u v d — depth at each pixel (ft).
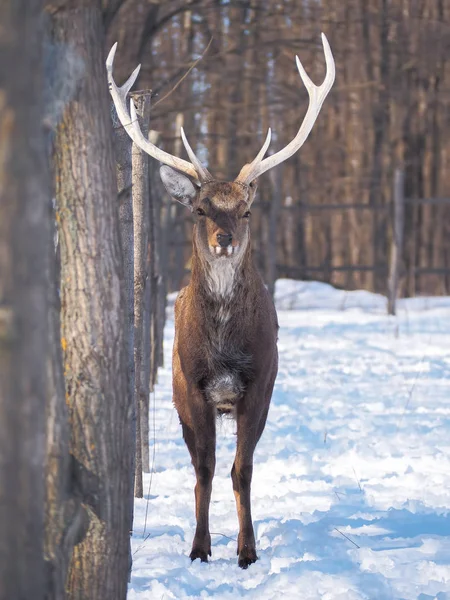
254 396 33.42
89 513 21.16
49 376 19.65
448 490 38.32
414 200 107.86
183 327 33.65
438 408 56.75
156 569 29.30
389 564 28.91
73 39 20.70
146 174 38.99
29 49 14.35
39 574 15.05
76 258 21.26
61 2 20.35
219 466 43.73
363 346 83.56
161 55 129.59
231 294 32.63
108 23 28.35
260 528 33.91
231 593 27.07
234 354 32.96
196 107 114.83
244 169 35.70
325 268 116.88
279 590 26.78
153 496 38.58
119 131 32.65
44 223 15.07
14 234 14.11
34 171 14.46
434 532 32.68
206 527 31.78
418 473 40.88
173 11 112.88
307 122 34.91
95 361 21.27
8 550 14.24
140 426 39.19
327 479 40.91
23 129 14.20
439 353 79.36
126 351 21.86
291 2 134.00
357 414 54.75
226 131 138.00
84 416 21.21
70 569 21.21
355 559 29.48
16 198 14.12
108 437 21.35
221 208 33.65
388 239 140.46
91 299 21.27
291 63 138.62
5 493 14.14
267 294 35.32
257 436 35.24
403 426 51.55
